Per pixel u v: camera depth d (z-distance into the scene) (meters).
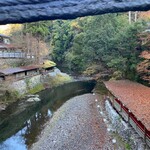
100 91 30.06
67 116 20.97
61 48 54.16
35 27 44.94
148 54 18.00
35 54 42.31
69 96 30.83
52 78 40.62
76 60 39.62
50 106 26.52
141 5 1.47
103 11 1.48
